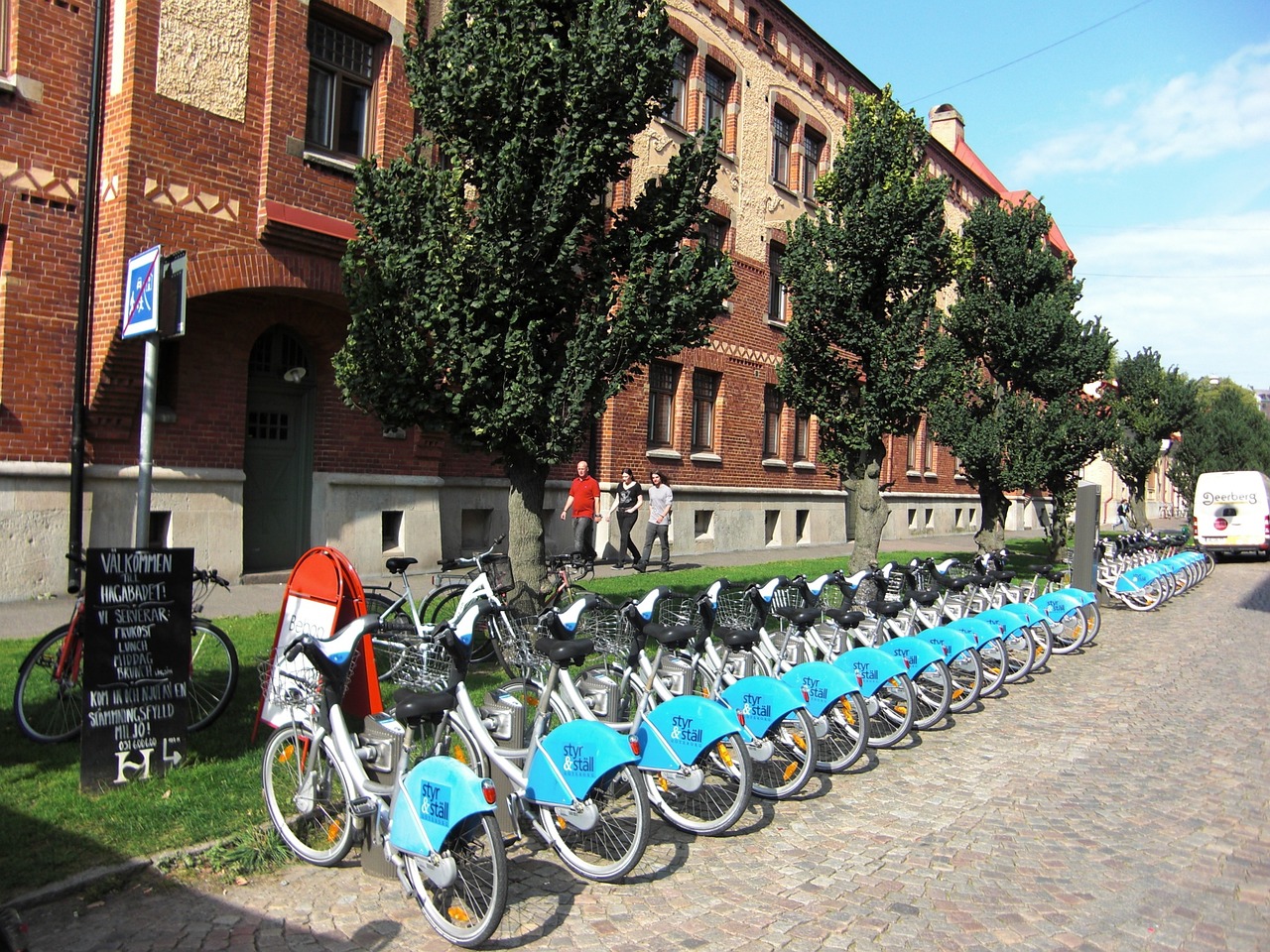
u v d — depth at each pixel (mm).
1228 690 9297
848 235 12227
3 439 9266
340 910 3977
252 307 11391
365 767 4328
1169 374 33219
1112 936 4043
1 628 7984
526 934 3873
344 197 11547
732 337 20719
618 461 17516
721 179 20000
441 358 7082
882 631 7664
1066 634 11328
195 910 3879
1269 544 28438
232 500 11133
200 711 5832
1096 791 6043
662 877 4512
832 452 12844
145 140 9781
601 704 5352
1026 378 19312
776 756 5789
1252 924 4191
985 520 19125
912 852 4934
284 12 10891
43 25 9531
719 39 19656
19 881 3830
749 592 6809
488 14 7246
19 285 9391
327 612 5191
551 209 6938
